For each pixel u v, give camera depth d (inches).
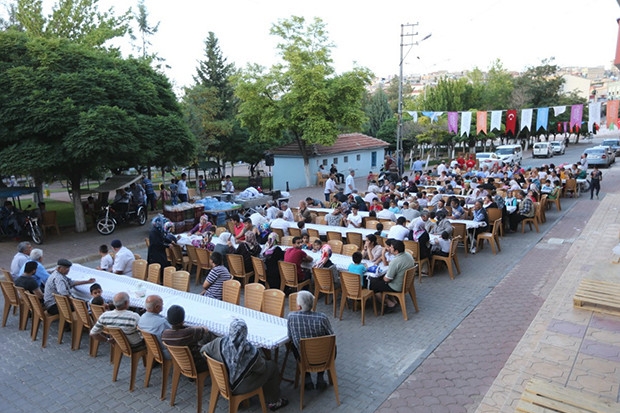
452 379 229.3
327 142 1034.1
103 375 247.6
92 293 270.1
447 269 414.9
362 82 1099.9
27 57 572.7
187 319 237.9
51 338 297.1
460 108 1840.6
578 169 837.8
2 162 523.5
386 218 476.4
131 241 582.6
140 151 604.7
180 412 211.2
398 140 1143.6
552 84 2012.8
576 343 238.8
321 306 336.8
